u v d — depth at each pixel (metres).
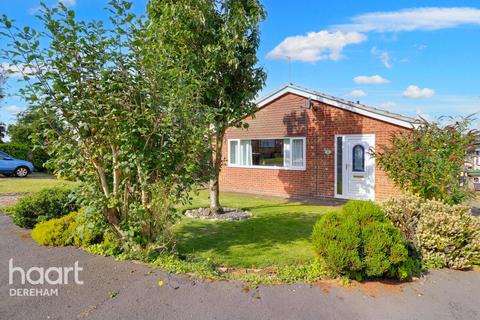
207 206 9.38
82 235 4.65
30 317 3.10
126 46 4.24
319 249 4.08
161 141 4.47
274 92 12.73
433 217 4.69
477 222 4.74
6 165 18.12
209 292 3.60
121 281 3.84
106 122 4.31
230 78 7.79
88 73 4.24
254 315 3.19
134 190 4.71
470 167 6.75
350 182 10.91
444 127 6.48
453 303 3.54
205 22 7.15
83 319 3.07
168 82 4.50
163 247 4.84
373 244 3.89
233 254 5.03
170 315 3.17
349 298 3.57
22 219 6.29
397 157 6.73
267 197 12.06
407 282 4.02
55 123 4.28
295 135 12.23
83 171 4.67
